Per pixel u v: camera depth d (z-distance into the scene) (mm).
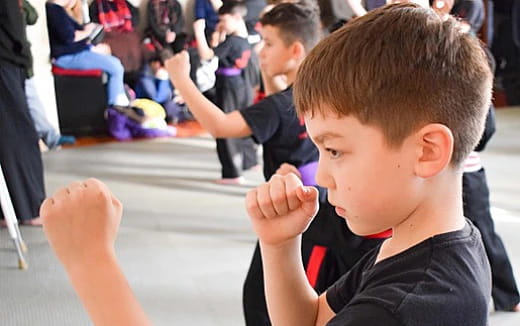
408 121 633
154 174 4141
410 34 651
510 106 6141
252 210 843
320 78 664
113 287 651
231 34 4047
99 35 5336
